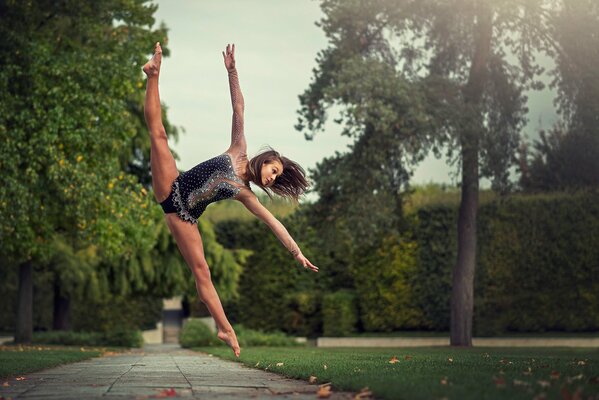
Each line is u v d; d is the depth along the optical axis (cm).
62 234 2483
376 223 2145
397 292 2752
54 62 1853
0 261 2361
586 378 599
